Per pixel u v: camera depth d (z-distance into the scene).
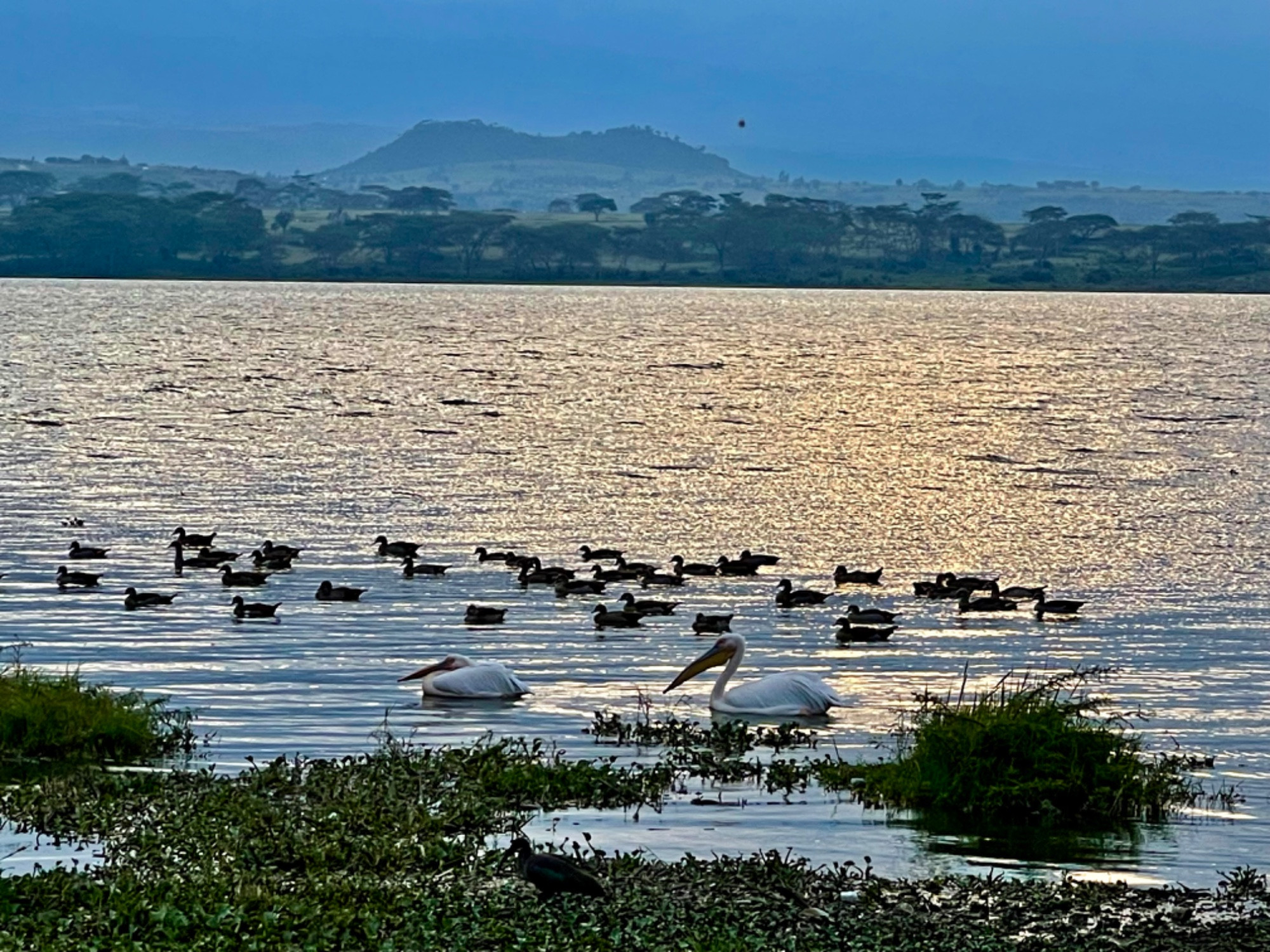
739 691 37.31
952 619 50.28
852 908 22.77
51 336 184.38
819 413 116.75
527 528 65.62
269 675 40.19
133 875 23.06
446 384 133.00
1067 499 75.88
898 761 30.73
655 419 109.06
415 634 46.16
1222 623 49.62
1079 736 29.31
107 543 59.75
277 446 89.06
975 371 164.25
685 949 20.75
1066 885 24.06
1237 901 23.80
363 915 21.69
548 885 22.84
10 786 28.66
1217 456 92.75
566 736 34.16
